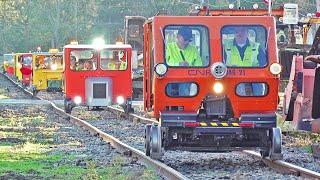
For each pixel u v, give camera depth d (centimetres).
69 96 8381
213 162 4241
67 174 3688
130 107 8381
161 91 4088
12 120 7525
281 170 3862
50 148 4975
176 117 4047
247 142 4150
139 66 11931
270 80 4106
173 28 4159
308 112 4578
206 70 4100
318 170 3888
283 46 7612
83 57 8438
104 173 3722
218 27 4166
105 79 8394
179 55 4131
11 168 3925
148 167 3909
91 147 5041
